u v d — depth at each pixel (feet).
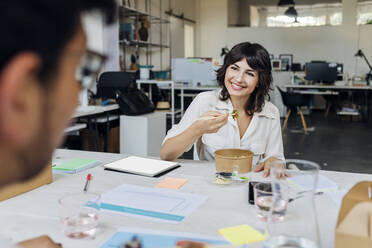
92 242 2.67
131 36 21.09
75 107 0.89
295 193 2.61
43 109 0.78
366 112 26.48
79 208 2.95
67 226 2.84
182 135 5.01
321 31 32.30
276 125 5.93
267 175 4.46
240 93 5.44
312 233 2.11
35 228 2.91
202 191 3.87
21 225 2.97
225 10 34.09
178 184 4.07
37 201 3.54
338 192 3.74
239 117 5.79
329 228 2.92
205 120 4.84
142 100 13.21
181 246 2.19
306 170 2.79
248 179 4.27
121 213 3.23
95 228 2.89
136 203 3.48
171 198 3.63
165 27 28.40
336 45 32.09
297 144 17.97
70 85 0.84
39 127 0.79
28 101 0.75
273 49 33.53
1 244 1.04
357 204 2.19
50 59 0.76
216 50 34.73
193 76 22.24
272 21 36.81
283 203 2.25
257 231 2.86
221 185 4.07
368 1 30.99
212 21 34.53
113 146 14.02
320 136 19.98
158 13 26.94
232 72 5.43
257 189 3.25
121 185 4.04
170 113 15.69
